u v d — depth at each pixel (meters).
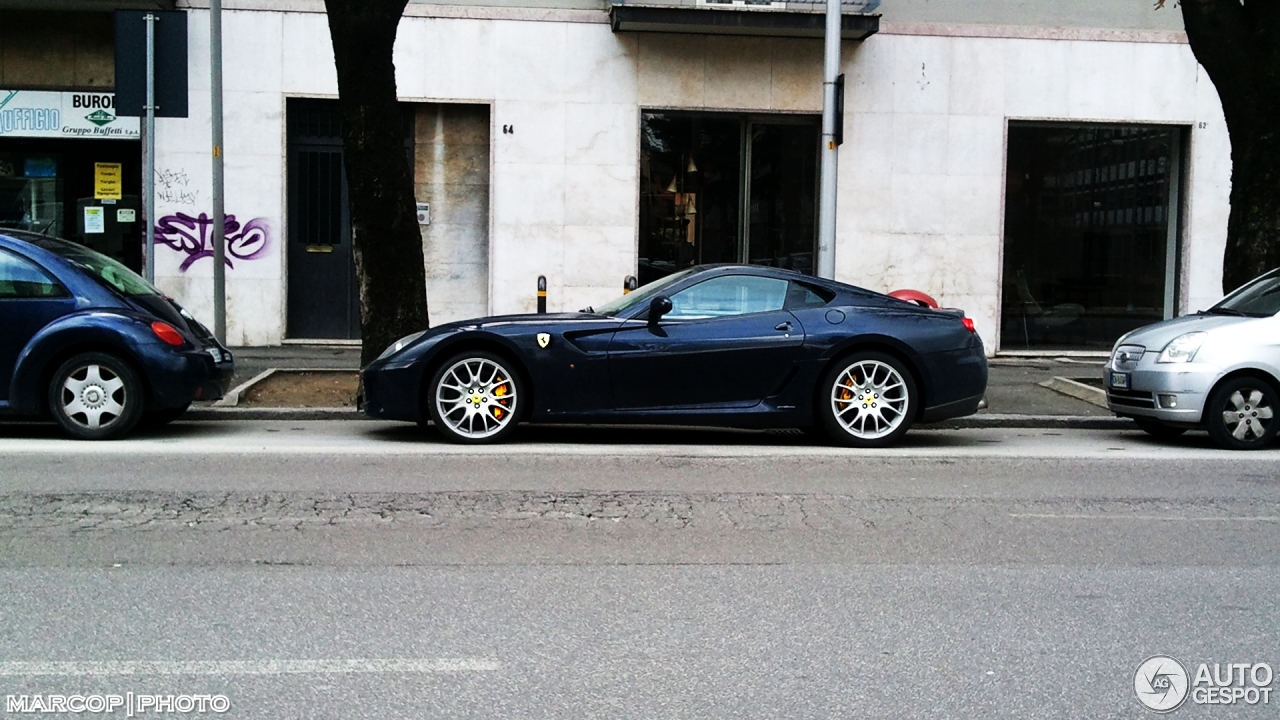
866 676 4.12
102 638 4.38
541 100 15.59
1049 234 16.48
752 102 15.86
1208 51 11.70
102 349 9.07
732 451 9.14
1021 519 6.70
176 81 11.20
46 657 4.18
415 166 15.73
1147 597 5.14
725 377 9.13
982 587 5.25
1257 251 11.45
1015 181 16.39
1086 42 16.14
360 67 10.79
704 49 15.72
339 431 10.02
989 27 16.00
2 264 8.95
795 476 8.00
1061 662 4.30
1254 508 7.11
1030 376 14.27
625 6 14.91
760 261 16.28
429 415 9.27
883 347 9.40
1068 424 11.26
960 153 16.11
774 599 5.02
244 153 15.34
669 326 9.16
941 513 6.83
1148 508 7.07
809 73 15.87
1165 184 16.59
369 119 10.87
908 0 15.90
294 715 3.70
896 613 4.85
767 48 15.82
